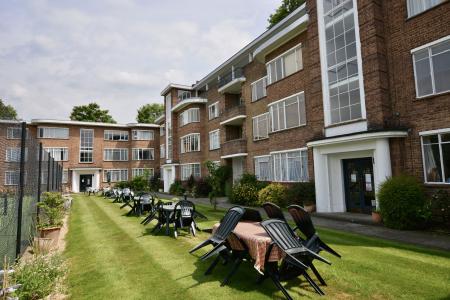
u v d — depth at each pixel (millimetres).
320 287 4754
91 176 43156
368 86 11836
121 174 44719
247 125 23031
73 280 5609
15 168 6707
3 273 4656
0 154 6355
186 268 5914
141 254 7086
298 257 4855
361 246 7324
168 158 36781
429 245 7395
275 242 4398
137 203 14625
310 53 14750
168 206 10094
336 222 11070
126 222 12148
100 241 8703
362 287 4719
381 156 10938
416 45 10836
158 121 44250
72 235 9898
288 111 17250
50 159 14398
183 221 9344
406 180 9812
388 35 11781
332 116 13656
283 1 28453
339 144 12695
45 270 5230
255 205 17703
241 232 5250
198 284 5031
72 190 40938
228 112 24844
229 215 5555
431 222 9523
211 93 29812
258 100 21781
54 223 9266
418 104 10688
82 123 42062
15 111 40938
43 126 40406
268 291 4637
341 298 4367
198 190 26500
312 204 13852
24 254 7535
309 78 15797
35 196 9719
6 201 6684
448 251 6820
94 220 13023
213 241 5375
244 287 4828
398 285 4785
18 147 6789
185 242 8211
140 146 45344
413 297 4344
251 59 24172
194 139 30750
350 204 13414
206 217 12602
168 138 36906
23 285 4660
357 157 12789
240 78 23672
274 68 18578
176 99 35562
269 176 20172
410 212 9273
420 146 10531
